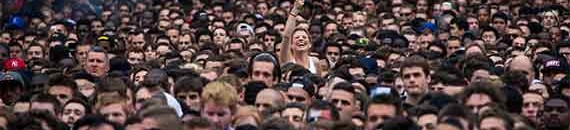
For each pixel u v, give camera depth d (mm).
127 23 27484
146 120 13156
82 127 13617
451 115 12531
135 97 15586
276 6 28250
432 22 26203
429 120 13312
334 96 14750
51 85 16172
